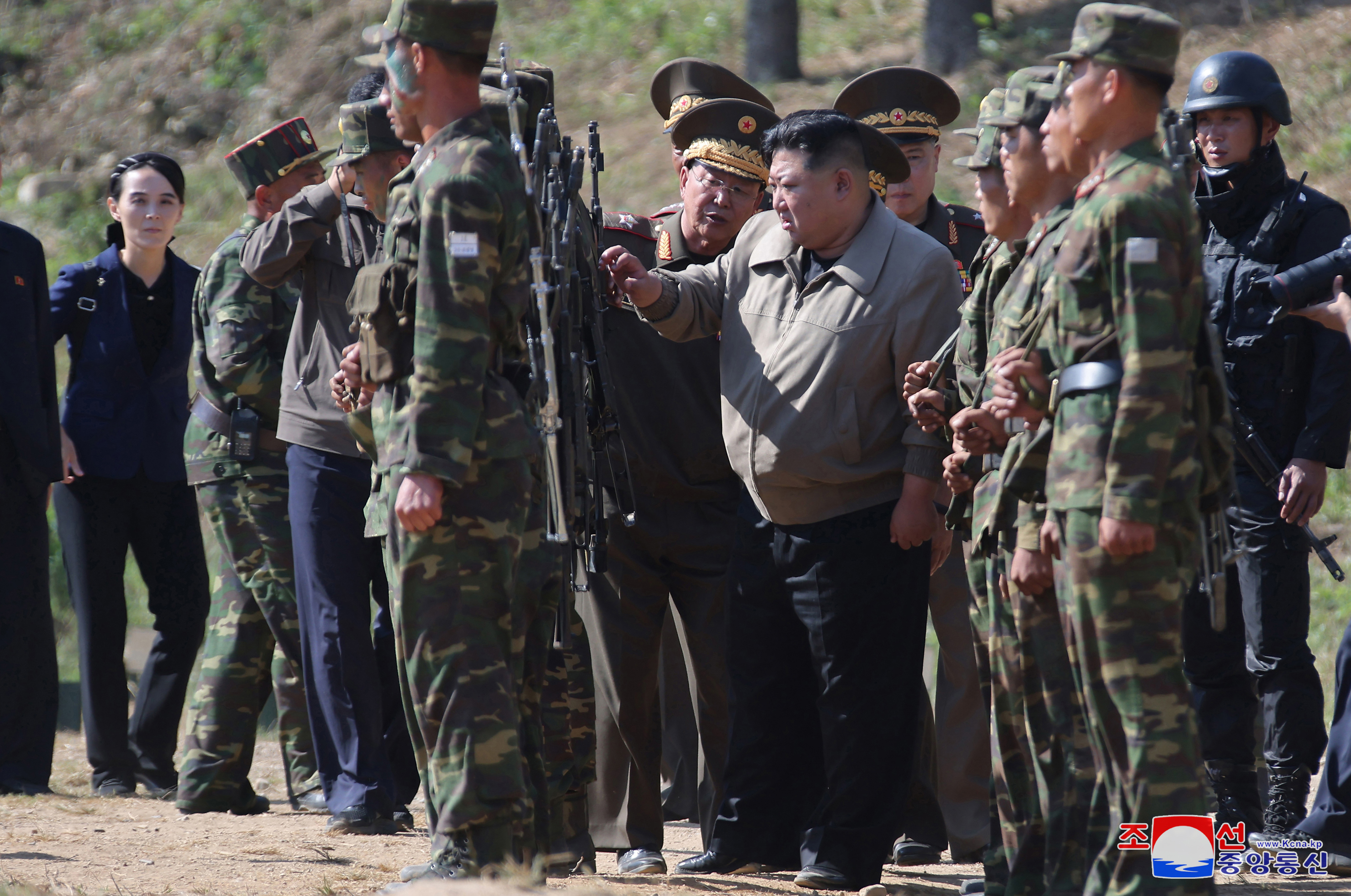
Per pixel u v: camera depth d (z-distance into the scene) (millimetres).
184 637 20219
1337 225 14984
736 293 13734
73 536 20156
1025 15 45812
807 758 13969
